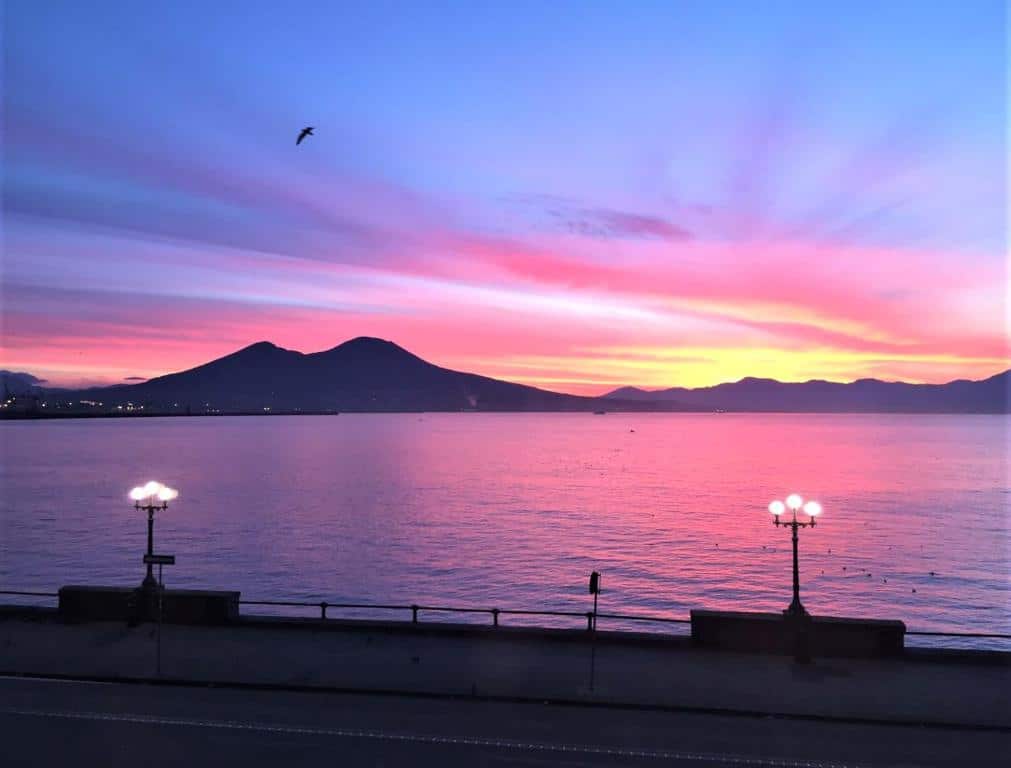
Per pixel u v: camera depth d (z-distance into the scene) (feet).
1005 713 55.06
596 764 46.60
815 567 237.25
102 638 70.69
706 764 46.75
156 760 46.60
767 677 61.82
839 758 47.80
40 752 47.65
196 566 232.94
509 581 214.69
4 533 289.33
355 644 69.36
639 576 222.07
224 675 61.41
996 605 196.13
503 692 57.98
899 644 66.39
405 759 46.93
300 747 48.62
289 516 334.03
